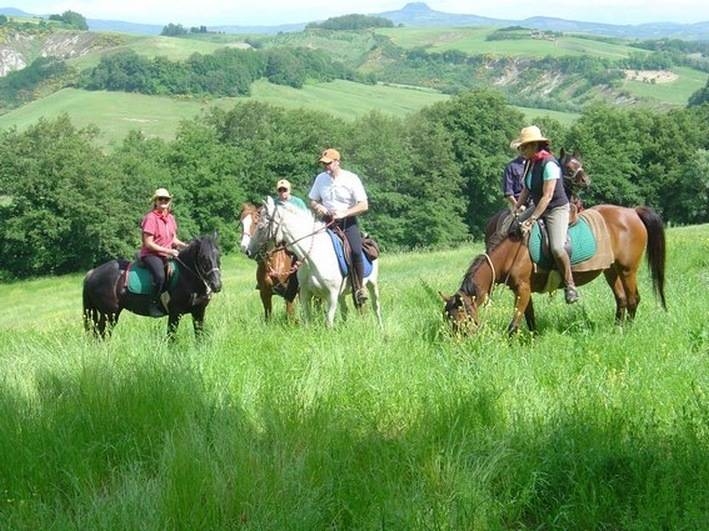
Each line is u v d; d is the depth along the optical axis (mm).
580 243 9328
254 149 73438
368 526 4547
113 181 61281
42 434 5863
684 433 5410
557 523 4754
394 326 9555
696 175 75875
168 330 10391
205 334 9797
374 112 79688
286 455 5426
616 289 9867
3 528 4699
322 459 5328
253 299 16266
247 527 4598
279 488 4938
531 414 6047
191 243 10211
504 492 4984
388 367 7328
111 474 5496
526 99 189750
